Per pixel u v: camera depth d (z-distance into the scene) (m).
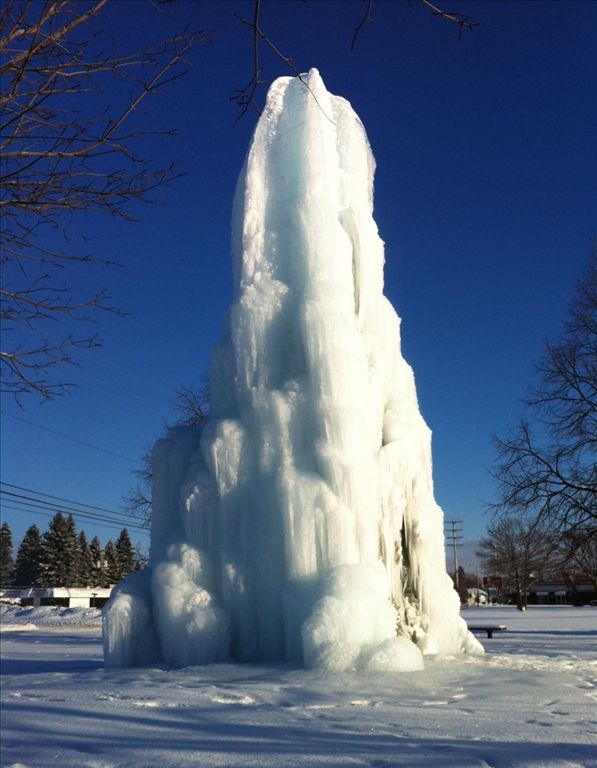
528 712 6.94
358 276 13.08
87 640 23.56
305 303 11.66
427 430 13.34
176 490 12.33
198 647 10.38
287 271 12.54
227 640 10.61
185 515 11.47
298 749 5.37
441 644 12.38
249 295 12.05
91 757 5.21
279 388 11.73
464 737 5.77
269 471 11.12
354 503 10.85
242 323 11.95
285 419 11.26
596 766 4.83
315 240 12.33
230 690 8.11
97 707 7.31
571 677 9.47
